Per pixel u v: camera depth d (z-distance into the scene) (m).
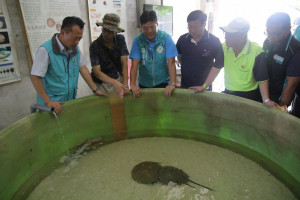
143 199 1.64
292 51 1.78
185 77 2.55
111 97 2.33
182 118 2.48
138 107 2.47
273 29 1.71
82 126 2.26
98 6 3.57
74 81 2.11
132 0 4.21
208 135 2.42
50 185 1.80
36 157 1.89
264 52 1.92
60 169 1.99
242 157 2.12
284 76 1.95
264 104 1.90
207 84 2.24
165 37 2.30
